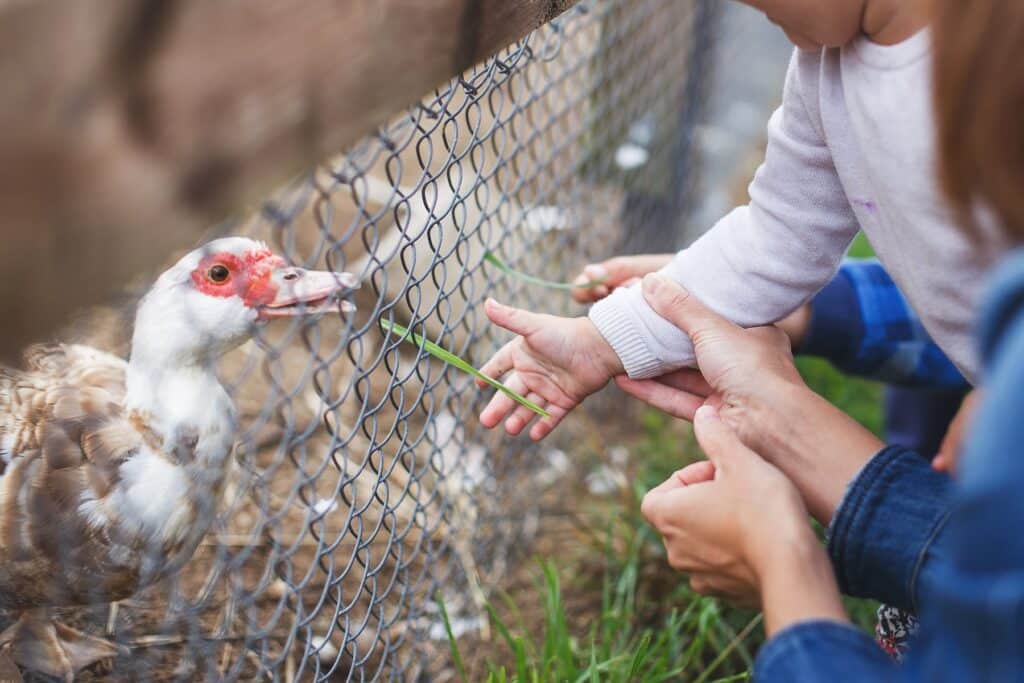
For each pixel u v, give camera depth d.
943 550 0.73
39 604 1.00
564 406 0.93
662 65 1.65
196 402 1.00
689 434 1.42
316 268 1.44
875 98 0.71
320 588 1.16
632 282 1.07
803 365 1.49
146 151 0.50
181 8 0.49
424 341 0.91
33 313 0.50
